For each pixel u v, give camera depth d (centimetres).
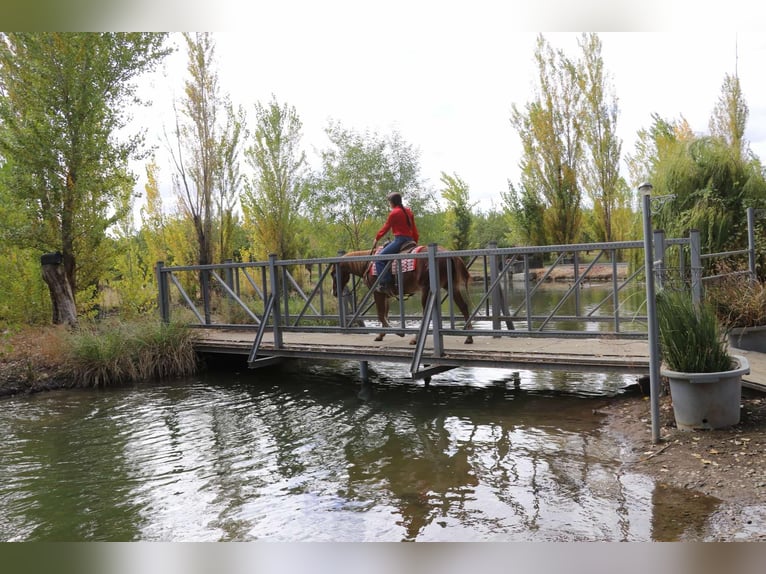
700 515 353
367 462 503
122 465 532
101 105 1176
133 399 791
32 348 1039
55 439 621
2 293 1254
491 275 859
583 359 620
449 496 419
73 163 1177
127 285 1445
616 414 577
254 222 1825
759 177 1052
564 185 2375
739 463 410
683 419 488
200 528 393
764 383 528
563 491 410
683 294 510
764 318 681
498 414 618
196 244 1720
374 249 832
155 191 1834
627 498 388
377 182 1934
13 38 1146
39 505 447
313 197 1920
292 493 446
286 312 877
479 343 790
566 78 2327
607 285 2236
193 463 530
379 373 890
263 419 664
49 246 1207
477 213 3972
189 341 968
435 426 593
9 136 1134
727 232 995
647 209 468
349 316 978
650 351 475
